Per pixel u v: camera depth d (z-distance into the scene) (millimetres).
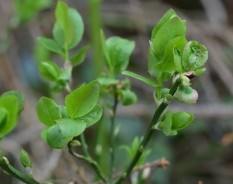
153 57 321
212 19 980
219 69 850
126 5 1008
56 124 312
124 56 390
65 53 386
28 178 328
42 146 750
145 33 901
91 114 313
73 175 699
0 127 309
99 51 645
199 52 304
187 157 868
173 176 850
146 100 877
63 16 376
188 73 304
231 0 1109
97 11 649
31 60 947
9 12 870
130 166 362
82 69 955
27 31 941
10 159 775
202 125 818
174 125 321
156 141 815
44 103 316
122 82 395
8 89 832
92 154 803
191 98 313
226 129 839
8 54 885
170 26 312
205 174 858
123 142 792
